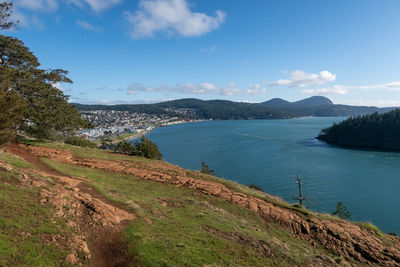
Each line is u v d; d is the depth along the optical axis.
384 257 11.00
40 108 22.73
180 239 8.11
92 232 7.46
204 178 19.77
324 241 11.88
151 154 29.36
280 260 8.56
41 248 5.74
